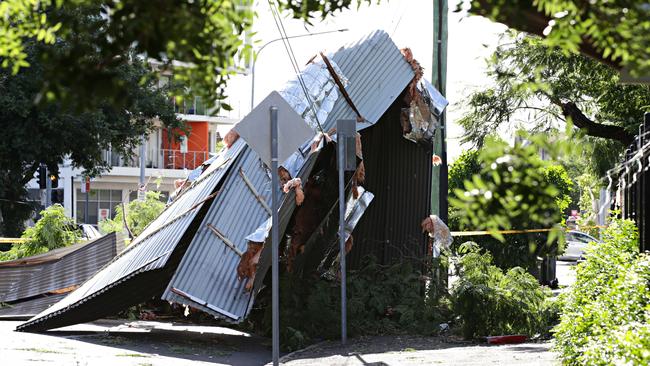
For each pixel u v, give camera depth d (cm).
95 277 2581
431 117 2975
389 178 2994
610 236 1992
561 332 1730
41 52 604
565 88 3419
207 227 2402
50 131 5784
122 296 2500
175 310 3022
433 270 2725
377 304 2644
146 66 701
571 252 6750
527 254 3844
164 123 6456
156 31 624
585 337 1506
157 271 2434
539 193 632
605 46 667
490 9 653
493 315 2472
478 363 1903
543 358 1933
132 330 2670
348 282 2680
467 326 2475
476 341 2445
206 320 2923
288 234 2628
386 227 2998
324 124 2608
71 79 595
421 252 3042
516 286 2533
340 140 2422
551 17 661
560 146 625
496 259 3878
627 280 1523
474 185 637
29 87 5388
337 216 2730
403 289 2695
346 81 2706
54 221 3766
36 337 2427
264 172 2519
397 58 2891
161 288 2567
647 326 1218
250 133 1852
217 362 2098
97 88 596
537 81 719
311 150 2477
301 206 2619
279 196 2430
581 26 655
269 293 2634
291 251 2611
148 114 6344
